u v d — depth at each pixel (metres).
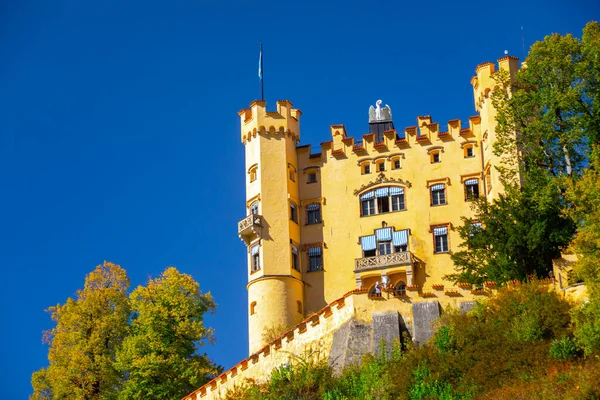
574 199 62.38
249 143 91.50
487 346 60.62
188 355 83.06
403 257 84.69
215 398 72.88
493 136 83.31
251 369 71.50
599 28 72.31
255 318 86.31
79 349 84.81
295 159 91.44
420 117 88.69
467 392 57.78
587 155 69.69
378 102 94.94
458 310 65.31
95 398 83.88
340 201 89.12
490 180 83.88
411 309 66.88
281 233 88.12
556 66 71.94
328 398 61.28
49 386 86.19
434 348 62.88
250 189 90.50
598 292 57.69
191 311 84.25
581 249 60.22
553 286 63.41
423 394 58.72
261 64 93.88
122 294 88.81
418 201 86.88
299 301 87.31
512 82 77.88
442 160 87.06
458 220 85.38
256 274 87.69
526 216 69.19
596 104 70.00
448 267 84.69
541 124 71.12
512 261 68.19
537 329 60.31
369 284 86.06
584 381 53.69
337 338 67.81
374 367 62.66
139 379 80.44
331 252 88.25
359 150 89.62
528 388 55.59
